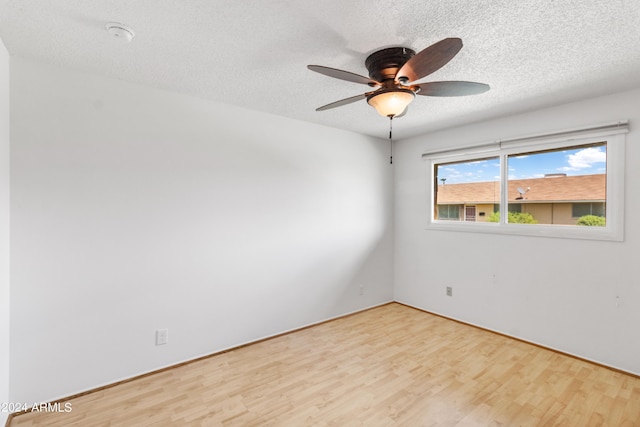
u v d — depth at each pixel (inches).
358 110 118.2
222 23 63.1
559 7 57.2
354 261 152.7
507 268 125.5
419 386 89.7
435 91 73.5
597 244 103.2
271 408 79.7
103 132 88.4
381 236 164.9
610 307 100.4
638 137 95.3
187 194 102.9
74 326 84.7
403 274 166.7
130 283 93.0
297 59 78.3
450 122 133.3
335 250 144.7
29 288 78.7
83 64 81.4
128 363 92.7
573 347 108.0
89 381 86.8
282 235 126.3
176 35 67.7
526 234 119.6
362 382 91.8
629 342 96.9
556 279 112.3
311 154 135.1
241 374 96.0
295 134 129.6
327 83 93.4
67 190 83.4
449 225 145.9
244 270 116.0
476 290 135.5
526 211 122.3
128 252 92.5
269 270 122.8
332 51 74.1
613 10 58.1
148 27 64.7
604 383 91.2
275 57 77.4
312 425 73.6
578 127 105.7
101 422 74.0
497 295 128.6
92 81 86.7
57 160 82.0
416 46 71.6
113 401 82.1
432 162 153.1
